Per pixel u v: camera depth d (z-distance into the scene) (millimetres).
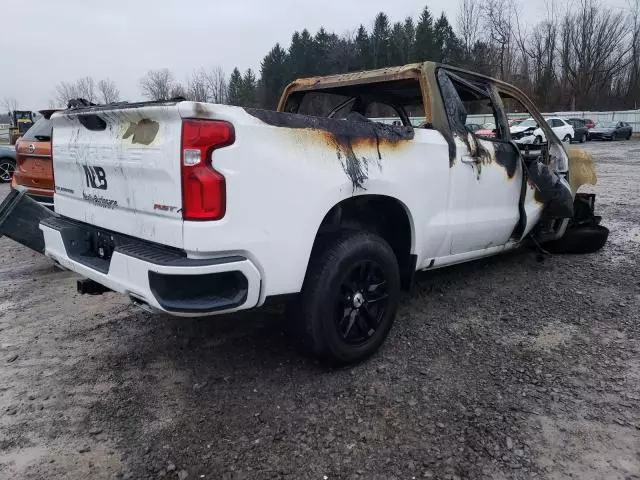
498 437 2533
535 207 4727
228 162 2418
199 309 2463
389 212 3488
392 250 3469
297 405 2826
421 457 2408
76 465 2396
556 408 2762
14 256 6246
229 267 2469
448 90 3801
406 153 3305
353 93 4523
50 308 4375
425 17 58438
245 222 2500
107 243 3068
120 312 4227
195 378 3135
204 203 2389
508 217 4371
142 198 2666
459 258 4074
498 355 3354
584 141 31953
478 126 4465
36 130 6051
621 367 3176
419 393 2920
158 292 2467
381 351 3416
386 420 2682
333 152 2852
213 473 2330
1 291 4867
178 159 2395
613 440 2504
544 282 4723
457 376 3098
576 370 3146
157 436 2592
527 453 2422
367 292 3162
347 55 58781
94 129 3043
